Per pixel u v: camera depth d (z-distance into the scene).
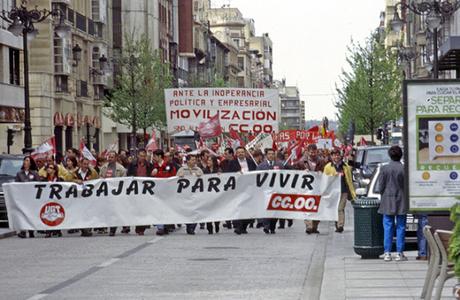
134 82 75.00
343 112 90.69
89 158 31.48
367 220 19.88
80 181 27.97
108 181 27.88
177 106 32.91
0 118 51.09
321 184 27.86
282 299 14.61
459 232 10.36
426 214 18.20
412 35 91.94
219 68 153.00
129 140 84.19
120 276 17.64
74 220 27.88
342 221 28.03
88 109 70.00
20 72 57.12
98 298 14.79
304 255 21.42
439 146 17.73
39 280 17.19
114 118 73.94
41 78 57.91
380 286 15.62
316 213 27.83
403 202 19.00
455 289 10.66
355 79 81.12
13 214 27.86
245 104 32.94
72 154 29.02
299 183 27.92
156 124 78.31
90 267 19.19
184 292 15.41
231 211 27.89
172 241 25.38
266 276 17.59
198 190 27.89
